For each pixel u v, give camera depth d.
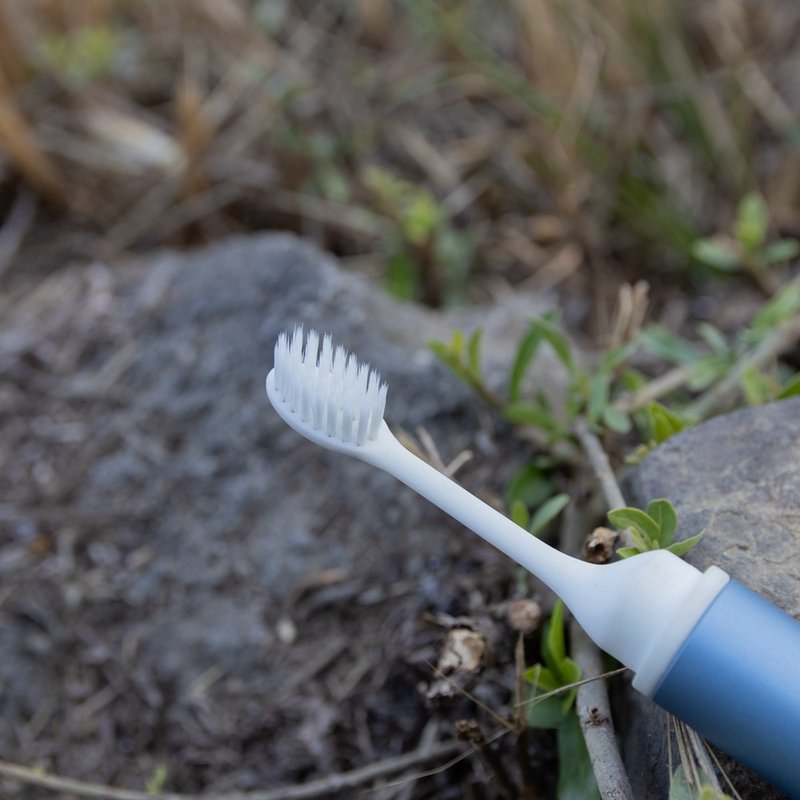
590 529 0.41
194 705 0.44
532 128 0.66
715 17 0.69
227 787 0.42
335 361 0.32
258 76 0.70
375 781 0.41
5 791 0.43
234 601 0.45
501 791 0.39
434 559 0.44
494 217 0.66
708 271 0.60
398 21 0.76
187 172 0.65
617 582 0.31
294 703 0.43
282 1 0.78
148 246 0.65
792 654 0.30
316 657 0.44
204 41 0.75
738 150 0.64
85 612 0.46
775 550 0.35
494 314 0.52
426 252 0.60
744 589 0.31
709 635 0.30
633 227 0.61
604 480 0.39
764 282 0.55
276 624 0.45
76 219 0.66
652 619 0.30
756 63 0.70
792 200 0.63
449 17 0.69
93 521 0.48
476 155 0.68
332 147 0.68
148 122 0.71
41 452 0.50
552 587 0.32
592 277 0.62
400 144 0.69
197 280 0.53
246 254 0.53
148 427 0.50
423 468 0.32
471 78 0.70
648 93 0.64
